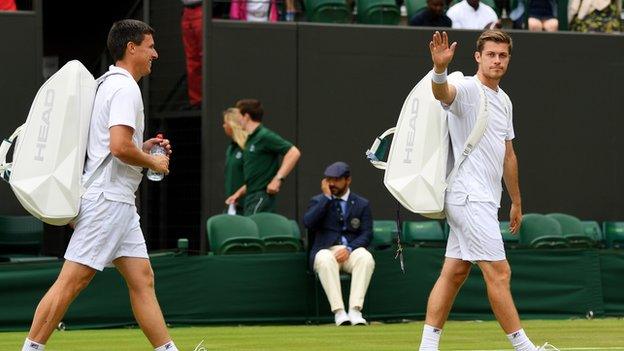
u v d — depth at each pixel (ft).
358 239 62.80
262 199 68.28
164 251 61.26
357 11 79.56
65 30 84.64
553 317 65.77
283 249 64.59
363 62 76.43
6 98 70.13
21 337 54.24
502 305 37.52
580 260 66.44
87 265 33.88
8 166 36.17
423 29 77.46
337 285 61.77
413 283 64.80
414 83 77.20
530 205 79.41
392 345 50.06
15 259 63.93
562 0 83.92
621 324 61.82
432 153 38.27
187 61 76.02
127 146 33.42
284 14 77.61
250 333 56.80
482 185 37.81
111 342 51.67
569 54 80.38
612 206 81.15
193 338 53.88
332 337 54.29
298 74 75.31
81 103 34.37
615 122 81.25
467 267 38.52
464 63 77.97
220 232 63.62
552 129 79.97
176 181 77.92
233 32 74.08
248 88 74.28
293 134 75.10
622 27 83.61
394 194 38.68
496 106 38.37
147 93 79.51
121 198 34.17
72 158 34.06
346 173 62.80
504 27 82.23
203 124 73.20
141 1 81.20
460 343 50.78
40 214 33.83
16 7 75.10
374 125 76.54
